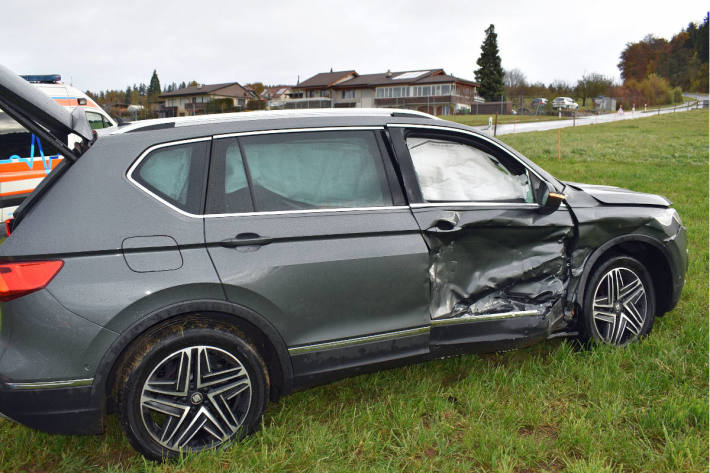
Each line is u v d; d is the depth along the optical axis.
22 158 7.88
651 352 3.56
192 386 2.60
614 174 15.84
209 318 2.64
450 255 3.18
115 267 2.44
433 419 2.94
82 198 2.49
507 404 3.05
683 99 92.56
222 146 2.75
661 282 3.90
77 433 2.49
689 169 17.36
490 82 77.12
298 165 2.87
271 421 2.94
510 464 2.54
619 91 85.38
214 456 2.58
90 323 2.38
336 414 3.06
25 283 2.35
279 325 2.71
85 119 2.76
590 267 3.50
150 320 2.46
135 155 2.62
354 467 2.56
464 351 3.18
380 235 2.90
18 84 2.46
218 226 2.62
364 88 74.62
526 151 23.98
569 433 2.73
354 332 2.87
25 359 2.37
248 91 85.94
